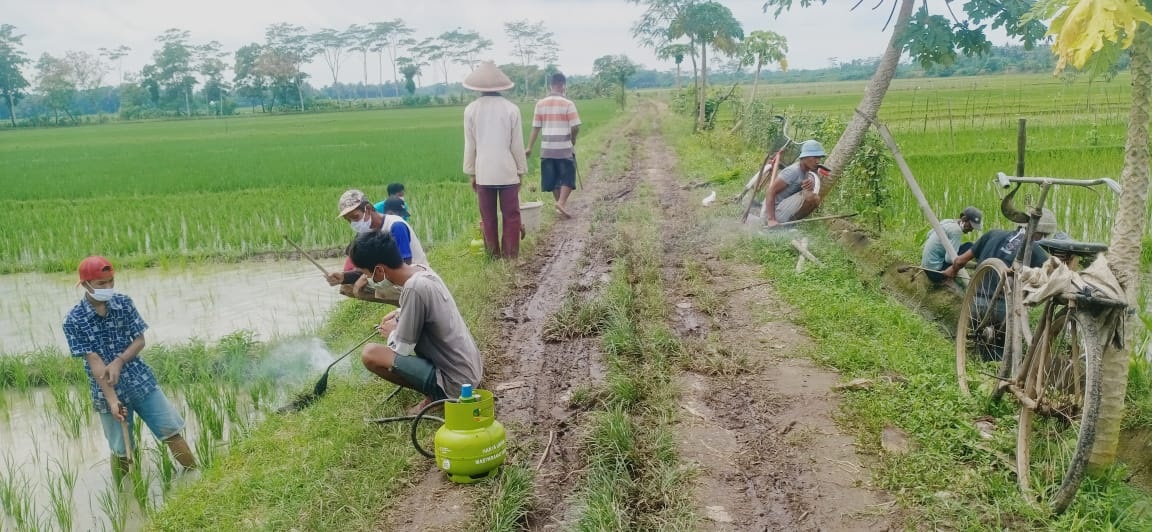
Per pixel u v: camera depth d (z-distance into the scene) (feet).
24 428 20.62
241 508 14.16
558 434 16.30
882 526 12.52
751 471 14.33
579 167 60.03
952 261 24.07
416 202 49.52
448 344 16.90
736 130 76.89
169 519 14.25
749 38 78.79
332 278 20.83
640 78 603.67
